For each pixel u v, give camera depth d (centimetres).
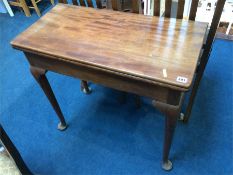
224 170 123
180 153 131
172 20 104
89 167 132
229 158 127
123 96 159
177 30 97
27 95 179
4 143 87
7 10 273
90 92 172
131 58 87
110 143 141
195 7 99
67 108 164
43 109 167
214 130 140
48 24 111
